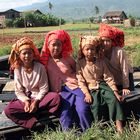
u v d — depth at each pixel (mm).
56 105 2697
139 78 4129
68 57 2875
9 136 2674
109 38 2879
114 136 2477
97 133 2479
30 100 2711
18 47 2701
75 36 17250
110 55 2936
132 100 2967
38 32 25938
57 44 2768
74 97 2762
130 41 16406
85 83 2816
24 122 2678
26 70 2750
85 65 2826
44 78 2758
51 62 2846
